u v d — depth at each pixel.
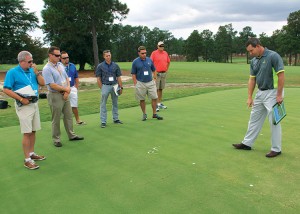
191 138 6.42
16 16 46.91
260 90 5.25
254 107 5.39
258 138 6.23
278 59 4.94
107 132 7.19
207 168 4.79
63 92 6.14
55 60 6.07
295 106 9.45
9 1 45.38
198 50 101.38
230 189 4.05
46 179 4.68
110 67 7.71
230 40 99.44
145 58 8.01
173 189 4.13
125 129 7.39
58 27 33.97
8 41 46.22
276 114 5.02
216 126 7.28
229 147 5.75
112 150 5.89
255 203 3.67
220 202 3.72
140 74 7.99
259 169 4.67
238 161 5.03
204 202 3.74
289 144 5.79
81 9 34.09
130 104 11.34
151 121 8.10
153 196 3.96
